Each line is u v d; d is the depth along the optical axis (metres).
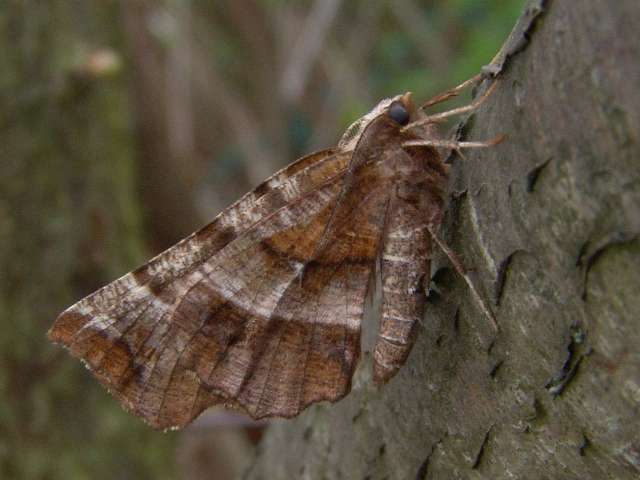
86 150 0.11
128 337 0.06
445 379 0.06
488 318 0.05
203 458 0.16
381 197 0.06
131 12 0.14
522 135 0.05
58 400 0.11
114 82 0.12
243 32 0.24
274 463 0.08
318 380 0.06
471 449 0.05
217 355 0.06
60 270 0.11
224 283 0.06
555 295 0.05
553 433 0.05
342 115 0.20
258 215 0.06
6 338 0.11
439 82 0.20
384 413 0.06
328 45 0.23
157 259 0.06
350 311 0.06
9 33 0.11
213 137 0.25
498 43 0.18
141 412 0.06
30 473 0.11
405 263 0.06
